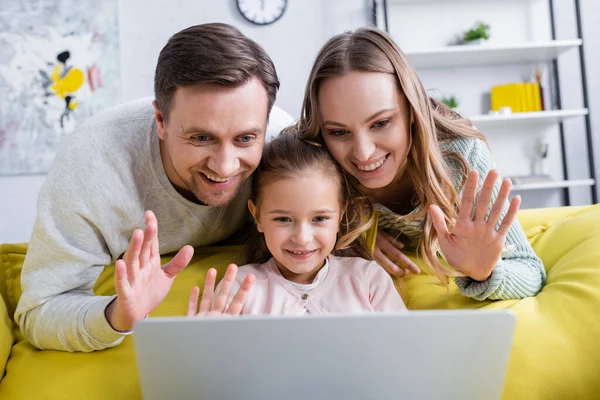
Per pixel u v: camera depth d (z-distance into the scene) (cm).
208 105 97
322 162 120
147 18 340
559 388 91
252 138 103
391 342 65
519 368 92
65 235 113
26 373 101
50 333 102
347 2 340
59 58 336
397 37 336
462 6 336
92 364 100
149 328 65
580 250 118
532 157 341
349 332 65
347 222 130
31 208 340
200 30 100
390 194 138
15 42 334
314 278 123
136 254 88
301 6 340
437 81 339
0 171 336
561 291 105
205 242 139
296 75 342
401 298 119
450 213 123
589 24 343
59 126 338
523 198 345
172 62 99
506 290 109
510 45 305
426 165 122
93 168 114
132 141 118
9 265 131
